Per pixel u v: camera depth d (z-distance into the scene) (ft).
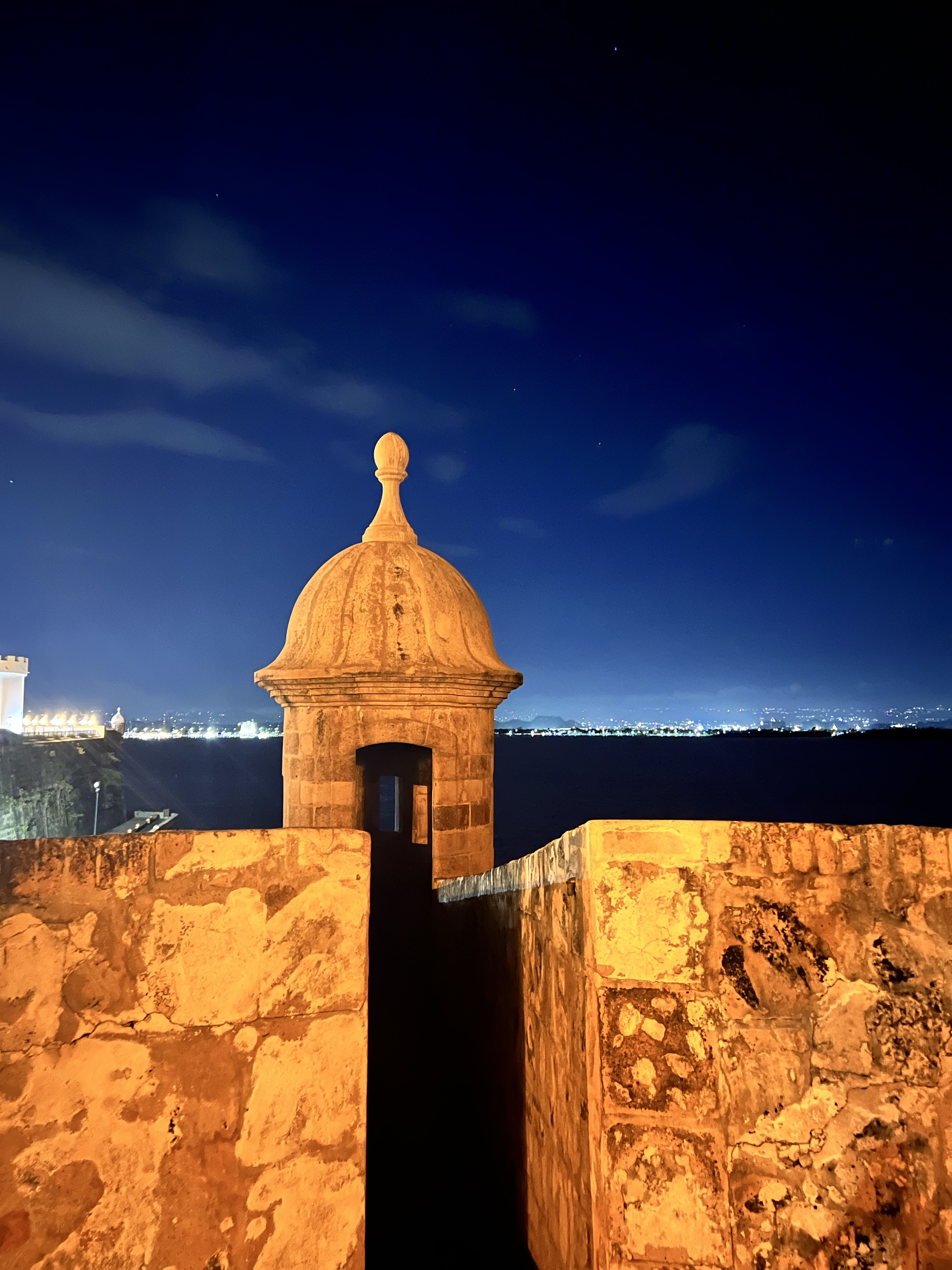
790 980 7.39
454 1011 16.03
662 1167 7.13
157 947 7.00
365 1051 7.44
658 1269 6.95
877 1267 6.84
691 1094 7.23
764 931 7.49
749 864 7.61
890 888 7.50
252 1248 6.89
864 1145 7.06
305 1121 7.18
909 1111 7.11
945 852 7.50
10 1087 6.50
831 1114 7.13
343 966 7.48
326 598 21.13
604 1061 7.34
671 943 7.52
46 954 6.72
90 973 6.82
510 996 11.59
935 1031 7.22
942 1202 6.95
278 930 7.32
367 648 20.27
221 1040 7.06
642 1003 7.43
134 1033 6.86
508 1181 11.40
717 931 7.51
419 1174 14.79
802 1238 6.92
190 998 7.02
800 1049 7.27
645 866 7.64
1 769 100.42
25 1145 6.48
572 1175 8.36
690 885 7.61
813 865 7.58
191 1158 6.86
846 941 7.45
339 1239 7.13
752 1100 7.19
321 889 7.50
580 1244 7.97
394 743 25.75
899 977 7.33
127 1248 6.62
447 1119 16.12
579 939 8.22
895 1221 6.93
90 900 6.89
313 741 20.07
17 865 6.74
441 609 21.09
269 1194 7.00
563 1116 8.79
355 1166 7.27
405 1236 13.01
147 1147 6.77
